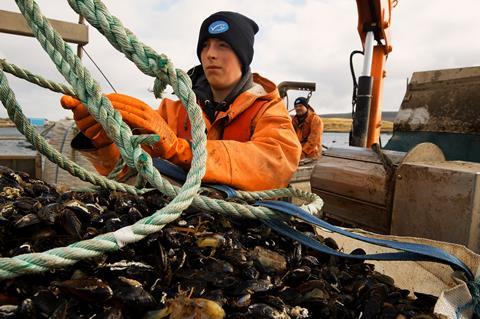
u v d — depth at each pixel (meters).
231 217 1.66
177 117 3.07
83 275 1.08
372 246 1.93
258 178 2.18
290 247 1.55
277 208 1.54
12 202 1.41
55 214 1.25
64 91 1.65
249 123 2.78
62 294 1.00
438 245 1.66
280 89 7.91
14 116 1.46
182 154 1.85
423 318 1.10
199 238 1.37
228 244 1.39
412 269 1.83
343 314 1.23
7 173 1.79
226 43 2.77
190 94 1.24
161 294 1.09
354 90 5.67
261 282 1.21
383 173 3.04
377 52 5.63
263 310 1.09
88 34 4.17
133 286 1.04
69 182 4.17
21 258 0.88
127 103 1.56
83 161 4.22
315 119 8.61
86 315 0.99
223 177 2.01
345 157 3.66
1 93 1.39
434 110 4.45
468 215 2.19
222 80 2.83
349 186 3.38
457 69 4.26
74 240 1.20
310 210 1.73
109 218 1.36
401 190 2.71
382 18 5.07
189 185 1.18
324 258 1.62
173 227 1.41
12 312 0.93
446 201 2.33
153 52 1.19
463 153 4.08
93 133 1.66
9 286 0.99
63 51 1.11
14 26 3.70
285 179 2.41
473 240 2.20
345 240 2.08
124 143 1.21
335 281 1.40
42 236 1.20
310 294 1.23
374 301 1.26
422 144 2.83
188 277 1.19
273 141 2.39
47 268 0.90
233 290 1.17
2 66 1.54
